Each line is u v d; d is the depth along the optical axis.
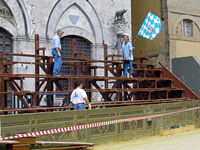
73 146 9.39
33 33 15.59
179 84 16.30
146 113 12.43
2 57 11.87
